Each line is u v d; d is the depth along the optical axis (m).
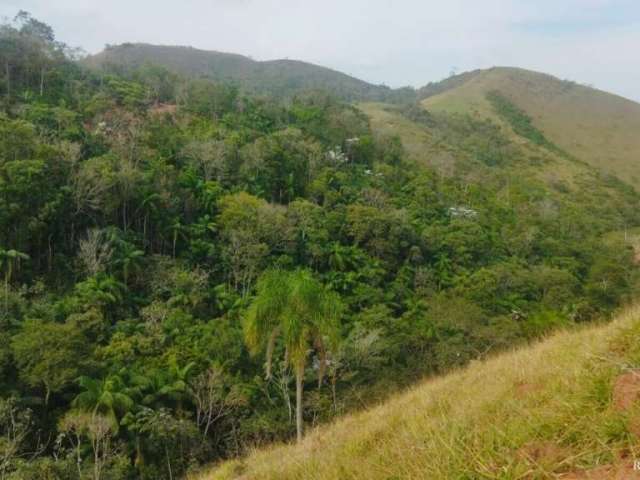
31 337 20.89
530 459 2.38
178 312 28.27
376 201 50.31
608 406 2.59
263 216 38.56
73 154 33.66
